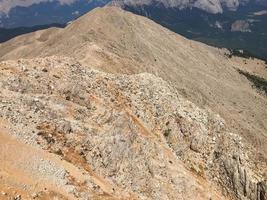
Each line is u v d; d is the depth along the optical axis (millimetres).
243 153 89875
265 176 89938
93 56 128375
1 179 40250
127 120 64188
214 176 81562
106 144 57594
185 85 192250
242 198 82000
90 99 68750
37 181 43125
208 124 91000
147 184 59438
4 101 54156
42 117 55656
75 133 56406
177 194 63625
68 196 44156
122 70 131125
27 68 67625
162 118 83000
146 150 64812
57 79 68625
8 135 47844
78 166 51719
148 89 86812
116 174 56531
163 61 199750
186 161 79500
